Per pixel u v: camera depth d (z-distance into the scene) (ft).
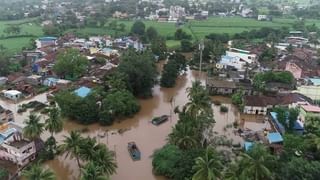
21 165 246.47
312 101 373.40
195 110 272.51
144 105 386.52
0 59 477.36
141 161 263.29
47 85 434.71
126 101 348.18
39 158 257.96
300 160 216.33
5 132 266.77
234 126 328.90
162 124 335.26
